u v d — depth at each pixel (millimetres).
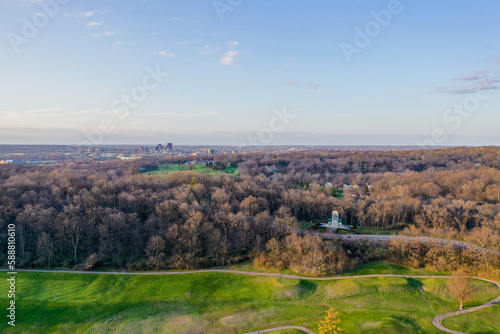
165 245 122812
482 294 90125
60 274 107062
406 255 115125
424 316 81562
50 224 122312
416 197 199125
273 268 112750
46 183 165250
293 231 132125
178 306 89250
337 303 89188
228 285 101750
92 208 135250
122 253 119500
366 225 157375
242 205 151875
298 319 80812
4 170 185875
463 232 132500
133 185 174875
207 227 128125
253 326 77938
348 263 112125
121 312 86188
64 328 78250
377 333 71562
